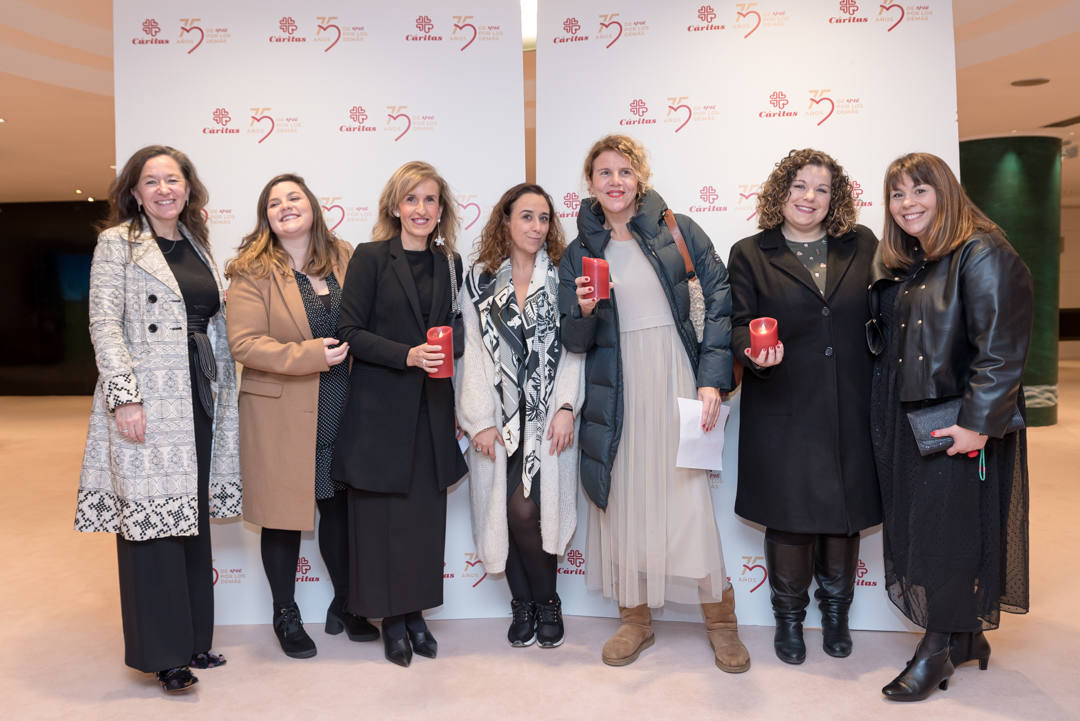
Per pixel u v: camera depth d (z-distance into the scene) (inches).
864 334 95.1
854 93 109.6
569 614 116.7
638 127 113.5
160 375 88.7
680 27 112.3
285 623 103.9
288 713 87.0
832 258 95.7
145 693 92.7
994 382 81.0
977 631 88.5
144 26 114.0
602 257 98.3
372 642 107.3
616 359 96.1
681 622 113.0
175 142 114.6
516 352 99.2
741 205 112.3
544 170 115.3
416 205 96.4
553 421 98.7
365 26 114.7
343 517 106.7
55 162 356.5
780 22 110.5
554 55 114.8
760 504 97.1
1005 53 226.8
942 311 84.7
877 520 96.3
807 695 89.6
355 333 95.3
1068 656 99.0
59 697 91.9
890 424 92.5
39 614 119.0
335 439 100.4
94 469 91.0
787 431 95.1
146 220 92.7
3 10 211.9
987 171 297.3
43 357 464.4
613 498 99.7
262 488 98.4
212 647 106.5
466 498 115.4
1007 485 88.9
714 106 112.1
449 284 100.1
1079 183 521.7
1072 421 303.4
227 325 97.7
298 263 102.7
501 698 89.7
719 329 95.8
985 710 85.6
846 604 101.8
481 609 117.0
